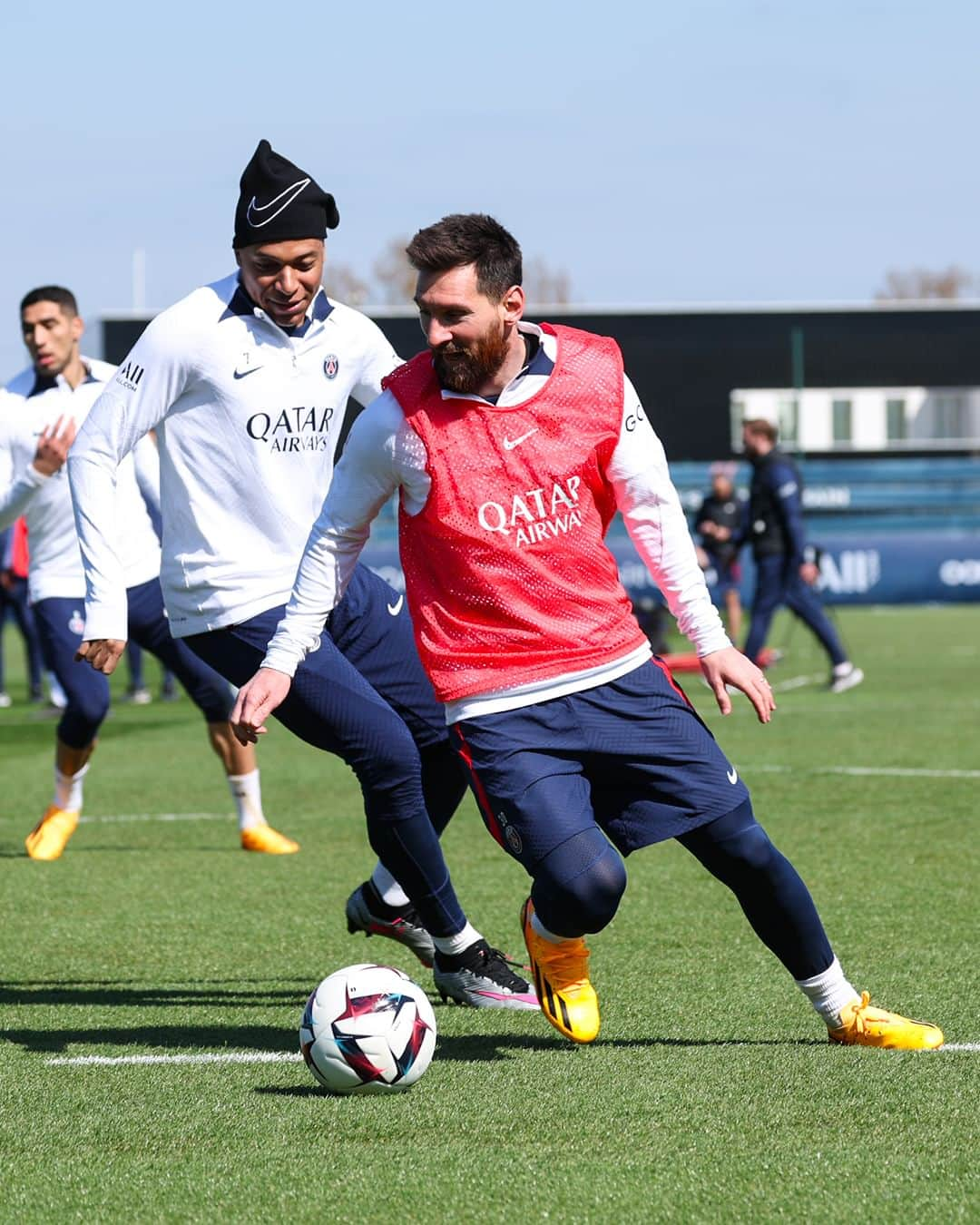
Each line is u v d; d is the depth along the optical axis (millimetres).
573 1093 15336
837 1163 13227
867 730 48062
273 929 23812
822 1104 14773
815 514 124438
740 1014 18391
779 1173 13039
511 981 19234
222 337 18375
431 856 18734
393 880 20078
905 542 121688
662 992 19438
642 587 108938
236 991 20141
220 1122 14727
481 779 15742
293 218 17938
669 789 15789
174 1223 12383
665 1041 17281
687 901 24891
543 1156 13594
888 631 97438
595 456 15273
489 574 15328
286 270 18078
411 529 15609
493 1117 14688
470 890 26266
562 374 15062
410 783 18391
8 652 99812
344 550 15883
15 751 48812
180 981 20703
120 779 41875
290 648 15938
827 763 40938
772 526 58656
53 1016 18891
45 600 29859
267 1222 12352
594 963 20969
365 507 15656
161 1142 14180
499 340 14648
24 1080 16203
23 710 63594
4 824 34875
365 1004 15398
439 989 19406
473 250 14391
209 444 18672
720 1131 14117
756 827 16094
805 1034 17406
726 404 126250
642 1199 12594
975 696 58188
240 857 30031
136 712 60406
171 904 25719
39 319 29750
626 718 15688
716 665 15852
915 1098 14891
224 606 18938
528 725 15594
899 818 32531
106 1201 12820
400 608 19625
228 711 30156
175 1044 17594
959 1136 13828
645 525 15766
